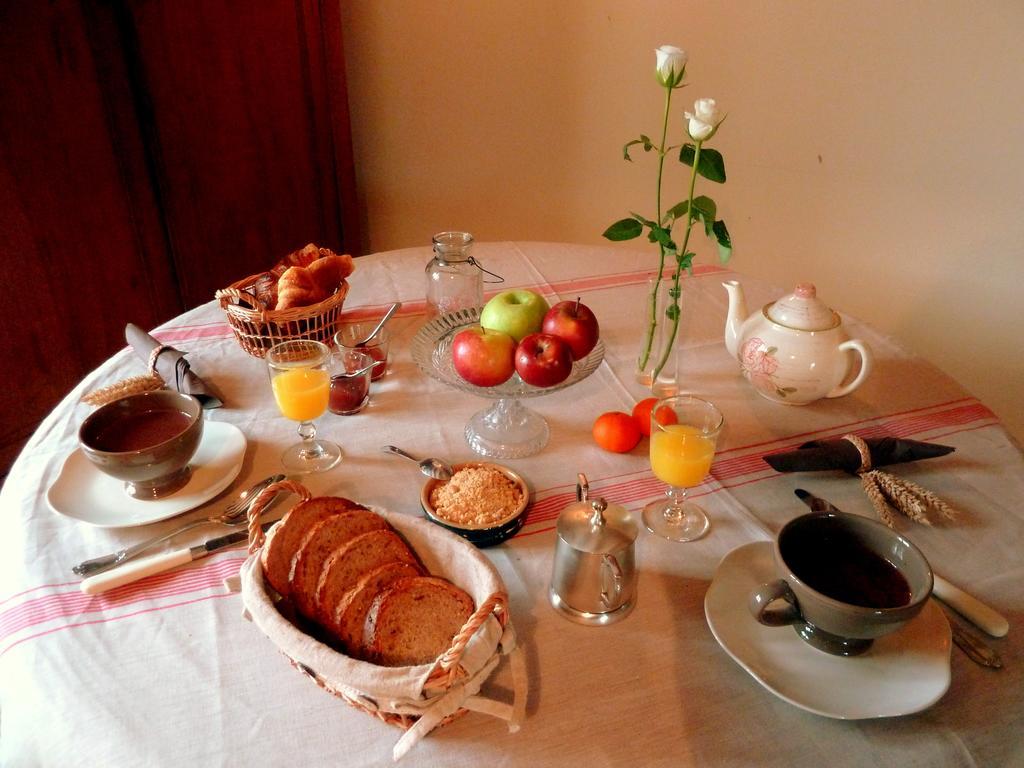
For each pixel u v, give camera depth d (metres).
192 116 2.05
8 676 0.74
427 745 0.67
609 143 2.68
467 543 0.76
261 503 0.77
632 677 0.74
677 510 0.96
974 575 0.87
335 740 0.68
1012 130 2.09
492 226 2.82
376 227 2.73
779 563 0.71
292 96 2.19
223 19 1.99
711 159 0.99
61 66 1.79
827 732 0.69
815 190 2.45
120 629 0.78
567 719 0.70
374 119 2.53
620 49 2.51
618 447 1.07
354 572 0.74
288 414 1.04
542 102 2.62
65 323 2.03
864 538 0.75
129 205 2.04
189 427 0.94
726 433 1.13
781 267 2.62
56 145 1.85
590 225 2.85
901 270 2.41
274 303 1.24
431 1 2.38
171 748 0.67
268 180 2.26
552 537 0.92
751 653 0.74
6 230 1.85
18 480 0.99
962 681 0.74
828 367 1.11
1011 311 2.26
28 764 0.67
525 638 0.78
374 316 1.43
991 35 2.03
